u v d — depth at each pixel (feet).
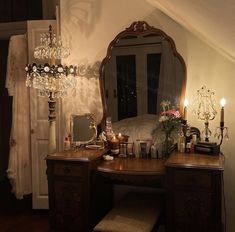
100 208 8.80
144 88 9.23
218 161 7.20
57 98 10.12
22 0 14.12
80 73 10.07
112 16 9.63
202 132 8.84
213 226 6.83
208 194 6.82
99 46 9.84
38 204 10.96
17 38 10.91
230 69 8.53
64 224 8.17
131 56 9.31
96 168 8.04
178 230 7.09
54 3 12.64
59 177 8.13
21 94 11.02
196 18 6.20
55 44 9.67
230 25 4.82
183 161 7.18
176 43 8.93
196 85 8.84
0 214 11.03
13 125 11.09
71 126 9.89
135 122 9.36
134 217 7.45
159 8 8.57
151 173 7.41
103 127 9.72
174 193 7.06
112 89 9.59
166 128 8.54
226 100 8.62
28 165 11.27
